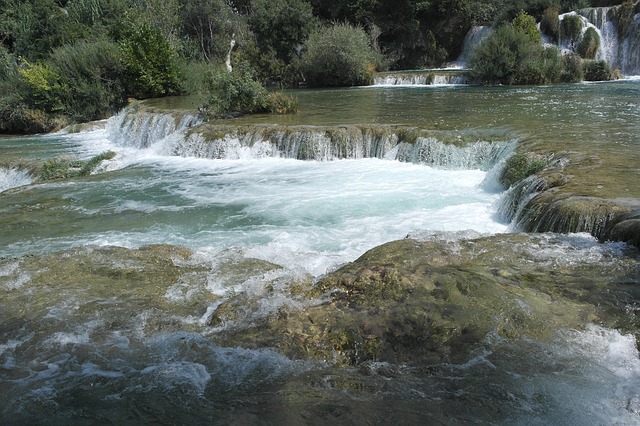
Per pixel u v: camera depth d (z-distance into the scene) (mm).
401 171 12469
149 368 4863
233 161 14867
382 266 6062
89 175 14078
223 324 5445
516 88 25938
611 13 31344
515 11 36406
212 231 9367
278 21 36156
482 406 4113
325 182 12055
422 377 4480
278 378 4598
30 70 24953
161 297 6176
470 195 10477
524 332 4938
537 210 7824
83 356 5098
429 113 17062
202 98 22109
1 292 6402
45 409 4406
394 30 39469
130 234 9391
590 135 12164
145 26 26188
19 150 19094
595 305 5258
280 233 9070
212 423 4125
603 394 4188
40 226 10031
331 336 5016
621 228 6574
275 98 18438
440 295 5484
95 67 25844
